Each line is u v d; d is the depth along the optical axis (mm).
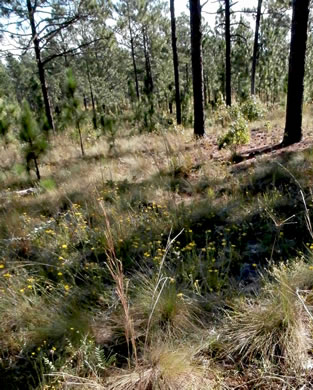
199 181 4777
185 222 3502
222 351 1850
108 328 2131
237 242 3020
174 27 11906
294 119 5535
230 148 6078
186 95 14125
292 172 4043
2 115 10086
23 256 3266
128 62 26562
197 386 1622
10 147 9617
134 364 1829
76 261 3020
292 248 2713
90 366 1700
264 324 1910
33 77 22047
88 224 3812
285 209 3338
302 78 5348
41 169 7285
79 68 22281
